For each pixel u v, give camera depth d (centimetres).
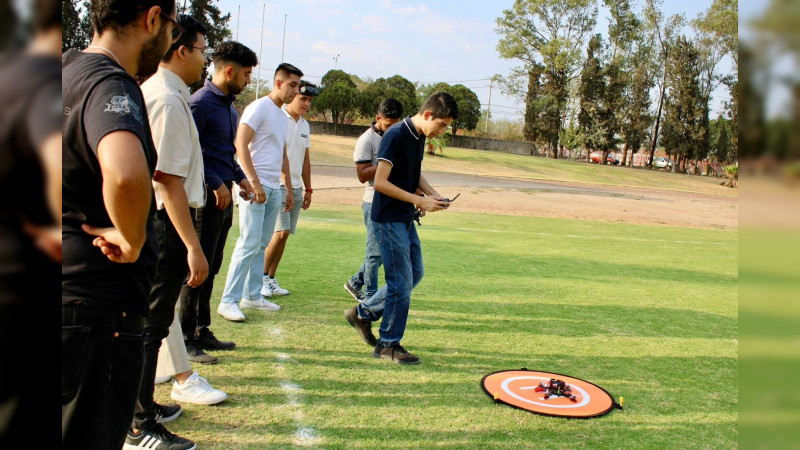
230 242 779
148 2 153
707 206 2180
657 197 2450
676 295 627
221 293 517
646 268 803
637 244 1070
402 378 333
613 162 5066
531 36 4659
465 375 345
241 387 307
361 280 502
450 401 304
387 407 291
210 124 357
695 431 286
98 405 148
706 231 1424
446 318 473
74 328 144
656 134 4728
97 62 145
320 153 2709
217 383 311
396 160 351
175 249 255
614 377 358
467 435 264
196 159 280
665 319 516
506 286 614
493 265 739
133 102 142
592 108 4572
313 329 419
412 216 368
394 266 358
